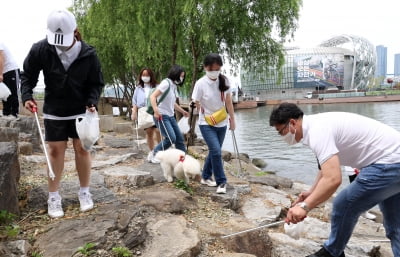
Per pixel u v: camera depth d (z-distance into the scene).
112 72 20.50
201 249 3.25
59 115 3.32
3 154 3.38
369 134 2.69
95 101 3.29
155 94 5.41
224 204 4.50
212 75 4.59
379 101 57.97
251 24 10.47
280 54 11.45
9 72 7.11
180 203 4.06
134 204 3.86
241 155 10.41
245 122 25.72
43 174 4.93
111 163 6.07
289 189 6.76
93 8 13.83
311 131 2.63
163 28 10.17
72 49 3.17
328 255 2.96
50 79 3.23
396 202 2.85
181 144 5.80
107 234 3.02
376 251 4.14
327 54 92.06
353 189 2.72
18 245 2.87
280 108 2.74
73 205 3.75
